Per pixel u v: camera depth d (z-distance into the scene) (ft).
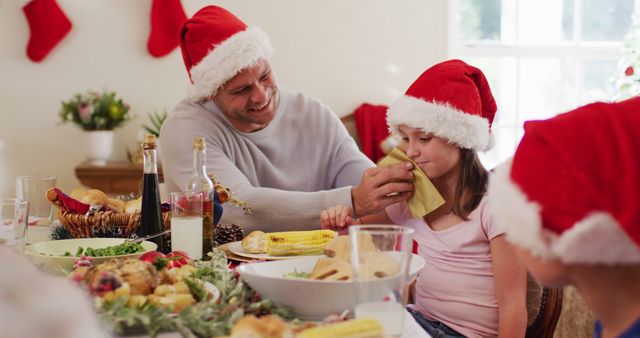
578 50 13.96
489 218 5.27
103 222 5.33
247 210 6.00
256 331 2.61
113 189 11.80
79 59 12.75
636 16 12.87
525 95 14.03
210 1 12.97
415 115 5.41
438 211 5.70
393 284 3.14
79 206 5.40
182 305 3.25
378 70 13.37
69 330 2.19
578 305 7.12
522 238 2.66
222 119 7.14
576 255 2.49
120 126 12.57
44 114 12.75
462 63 5.78
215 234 5.64
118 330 2.93
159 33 12.66
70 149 12.85
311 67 13.24
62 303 2.23
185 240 4.88
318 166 7.68
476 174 5.56
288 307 3.47
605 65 14.03
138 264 3.42
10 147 12.74
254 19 13.06
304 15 13.15
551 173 2.60
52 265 4.25
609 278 2.57
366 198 5.65
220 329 2.93
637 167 2.43
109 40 12.76
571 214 2.51
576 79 14.01
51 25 12.42
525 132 2.86
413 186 5.50
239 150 7.18
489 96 5.81
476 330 5.30
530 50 13.94
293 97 7.72
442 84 5.46
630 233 2.38
